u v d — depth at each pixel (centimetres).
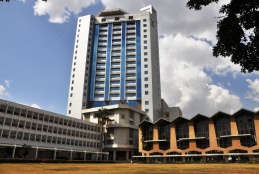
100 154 8481
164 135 8056
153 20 13112
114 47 12219
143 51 11831
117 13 13038
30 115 6138
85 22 12712
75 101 10912
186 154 7331
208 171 2445
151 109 10538
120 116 9100
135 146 9000
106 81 11406
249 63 649
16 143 5578
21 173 1936
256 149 6272
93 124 8494
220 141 7119
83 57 11806
